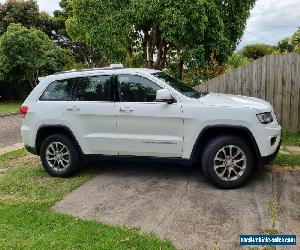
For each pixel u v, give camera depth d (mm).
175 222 5023
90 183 6742
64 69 31094
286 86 9461
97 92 6746
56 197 6121
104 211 5512
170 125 6238
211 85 10125
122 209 5539
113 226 4984
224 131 6168
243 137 6156
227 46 13789
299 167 6949
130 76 6570
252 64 9688
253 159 6102
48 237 4738
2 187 6750
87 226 5000
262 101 6543
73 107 6801
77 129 6812
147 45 15062
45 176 7301
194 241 4520
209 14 12922
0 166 8445
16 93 30984
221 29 13234
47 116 6953
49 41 30703
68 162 7051
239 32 14305
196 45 13281
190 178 6723
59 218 5301
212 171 6039
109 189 6379
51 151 7176
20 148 10641
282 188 5977
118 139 6566
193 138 6137
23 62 27406
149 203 5691
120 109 6473
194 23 12805
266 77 9602
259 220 4934
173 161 6371
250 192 5879
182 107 6148
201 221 5004
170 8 12438
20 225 5152
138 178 6875
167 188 6270
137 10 12953
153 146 6383
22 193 6418
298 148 8250
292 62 9352
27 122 7152
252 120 5887
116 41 14133
